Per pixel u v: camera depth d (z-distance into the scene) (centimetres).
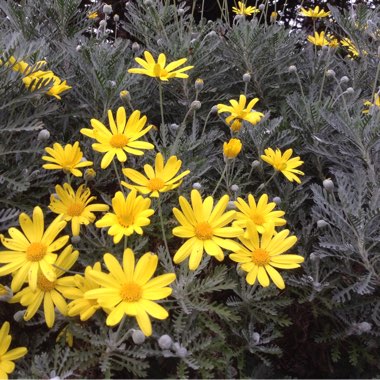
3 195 43
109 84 50
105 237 42
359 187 42
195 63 60
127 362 34
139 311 29
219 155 55
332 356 40
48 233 32
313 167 56
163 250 39
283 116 58
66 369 32
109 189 49
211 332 37
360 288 38
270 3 131
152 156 48
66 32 70
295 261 35
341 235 43
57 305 32
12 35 47
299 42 92
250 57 64
